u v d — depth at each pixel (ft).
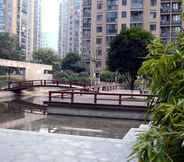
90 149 23.29
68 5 342.64
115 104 61.82
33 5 329.93
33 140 25.72
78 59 236.22
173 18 188.75
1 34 228.63
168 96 5.89
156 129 5.36
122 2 202.08
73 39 336.29
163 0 191.62
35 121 58.08
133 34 93.45
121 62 94.94
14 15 276.21
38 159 20.20
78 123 56.08
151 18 194.59
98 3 210.59
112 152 22.48
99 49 209.87
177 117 5.18
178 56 5.91
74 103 63.26
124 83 144.97
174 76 5.89
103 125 54.44
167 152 5.07
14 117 63.67
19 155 21.02
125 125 54.70
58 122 56.80
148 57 6.53
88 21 224.74
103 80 182.50
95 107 62.08
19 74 171.32
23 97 110.93
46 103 65.16
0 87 122.31
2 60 146.30
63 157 20.88
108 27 207.10
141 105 60.29
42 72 184.96
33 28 336.29
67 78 186.70
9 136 27.04
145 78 7.04
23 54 265.54
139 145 5.15
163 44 6.50
